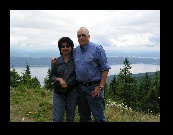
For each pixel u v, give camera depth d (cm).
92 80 250
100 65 250
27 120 324
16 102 415
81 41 248
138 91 1933
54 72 257
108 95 1803
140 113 431
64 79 253
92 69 248
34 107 386
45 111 372
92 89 251
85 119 266
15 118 322
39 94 501
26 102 417
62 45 251
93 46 248
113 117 368
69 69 254
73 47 257
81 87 255
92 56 247
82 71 249
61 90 252
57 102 254
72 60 256
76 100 259
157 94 1833
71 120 260
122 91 1864
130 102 1847
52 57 257
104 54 249
